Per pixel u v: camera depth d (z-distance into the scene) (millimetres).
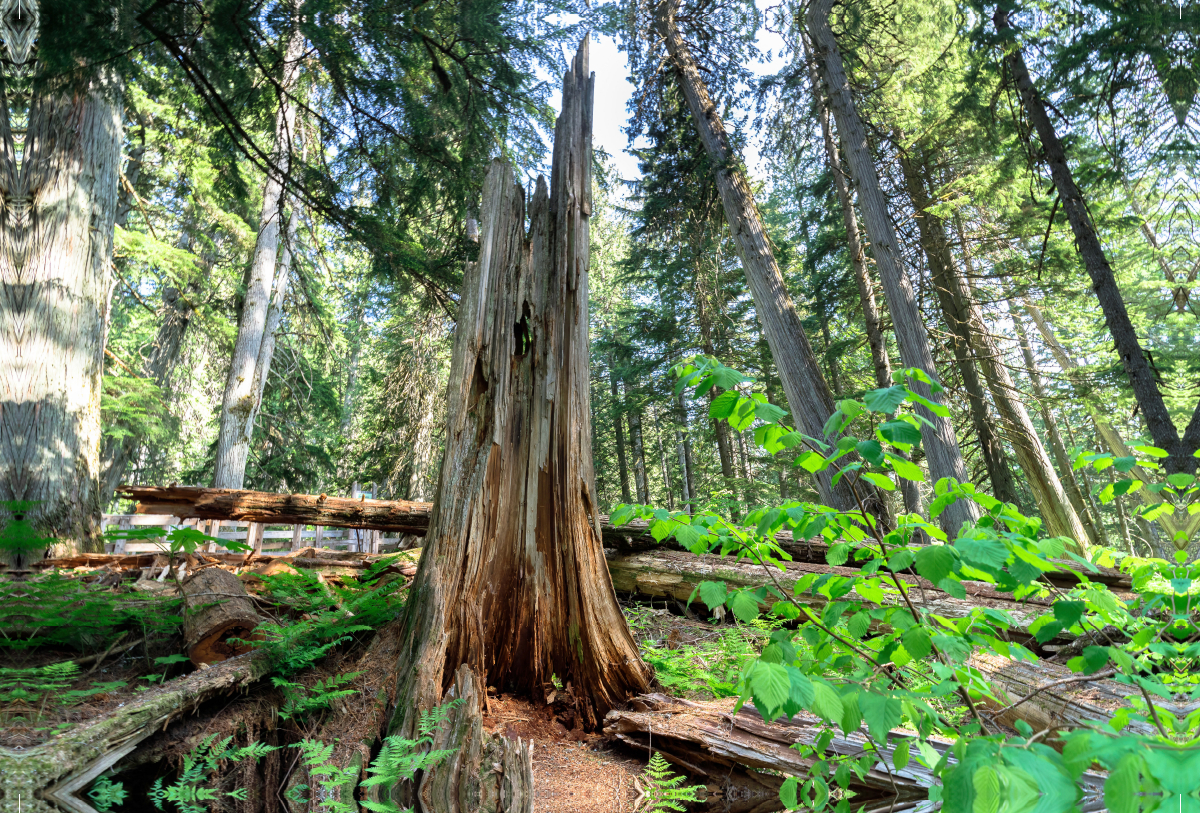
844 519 2002
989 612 2000
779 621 5219
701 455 25281
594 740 3760
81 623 4109
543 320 4555
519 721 3859
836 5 12562
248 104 7613
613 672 4020
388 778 2686
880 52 13312
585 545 4246
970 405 13992
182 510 6652
